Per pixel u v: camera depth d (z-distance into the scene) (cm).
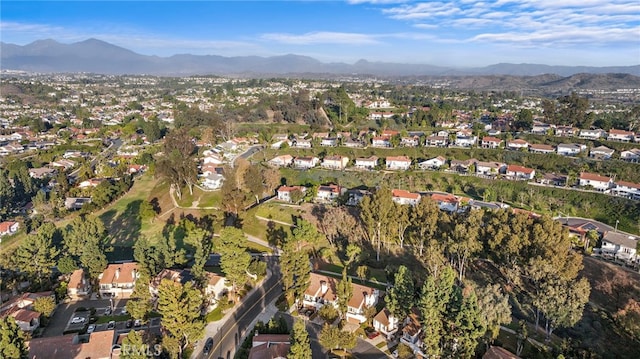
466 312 5538
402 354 6091
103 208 13325
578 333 6525
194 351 6406
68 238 9356
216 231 11175
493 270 8506
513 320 6938
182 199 13075
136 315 7062
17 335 5259
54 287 8300
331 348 6184
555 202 12825
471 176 14650
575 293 6219
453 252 8112
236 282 7881
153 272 8162
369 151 17625
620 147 16650
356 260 9138
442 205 12225
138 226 11825
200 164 16975
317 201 12975
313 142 19012
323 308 7025
